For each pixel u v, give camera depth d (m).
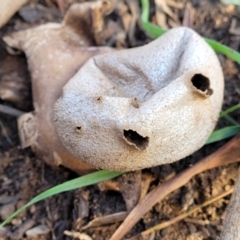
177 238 0.12
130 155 0.10
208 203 0.12
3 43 0.14
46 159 0.12
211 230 0.12
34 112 0.12
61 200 0.12
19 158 0.13
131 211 0.11
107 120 0.10
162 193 0.11
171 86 0.10
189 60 0.10
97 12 0.13
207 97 0.10
